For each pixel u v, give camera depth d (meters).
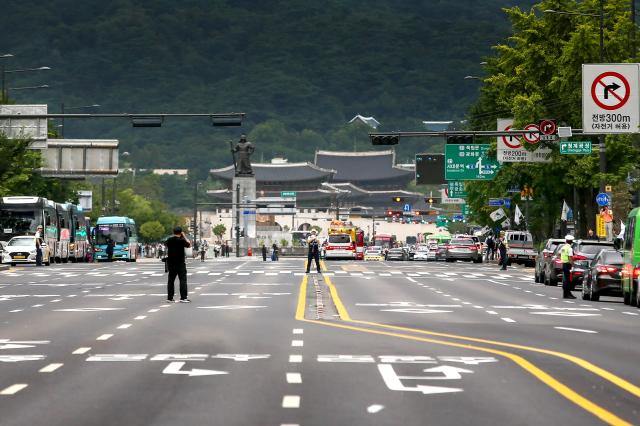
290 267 158.38
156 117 105.56
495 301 77.06
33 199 161.12
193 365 36.88
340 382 32.56
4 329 51.66
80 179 190.00
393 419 26.05
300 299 76.25
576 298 83.94
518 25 148.00
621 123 98.88
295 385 31.92
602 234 115.50
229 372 34.97
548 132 110.31
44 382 32.72
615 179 114.69
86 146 186.12
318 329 51.25
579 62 135.50
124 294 84.06
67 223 183.38
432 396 29.77
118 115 106.38
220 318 58.53
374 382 32.56
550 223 175.62
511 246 173.38
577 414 26.84
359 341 45.19
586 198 143.50
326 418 26.20
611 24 139.50
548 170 142.62
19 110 148.38
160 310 65.25
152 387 31.59
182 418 26.23
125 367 36.38
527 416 26.52
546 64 143.50
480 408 27.72
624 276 76.62
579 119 137.00
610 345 44.56
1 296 81.50
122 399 29.30
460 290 92.00
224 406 28.05
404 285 99.81
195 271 138.75
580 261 90.88
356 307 68.94
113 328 52.03
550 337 48.06
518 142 143.12
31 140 149.50
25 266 154.62
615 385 32.19
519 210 182.62
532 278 120.62
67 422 25.72
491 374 34.44
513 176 152.25
